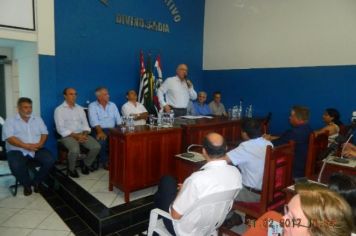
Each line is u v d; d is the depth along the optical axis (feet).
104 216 7.94
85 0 13.56
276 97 15.43
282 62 15.02
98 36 14.21
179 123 11.02
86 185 10.23
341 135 8.42
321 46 13.51
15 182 10.96
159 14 16.49
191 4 17.92
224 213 5.64
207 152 5.41
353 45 12.49
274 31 15.17
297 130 8.43
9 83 15.23
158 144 9.42
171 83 13.92
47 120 12.85
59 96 13.20
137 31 15.66
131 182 8.87
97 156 12.01
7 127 10.21
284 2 14.61
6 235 7.60
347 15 12.57
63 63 13.20
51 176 11.06
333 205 2.48
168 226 5.98
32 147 10.35
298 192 2.77
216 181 5.10
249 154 6.89
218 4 17.78
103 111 13.05
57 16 12.77
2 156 10.71
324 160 7.30
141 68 15.49
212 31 18.29
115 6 14.65
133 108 13.75
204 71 18.98
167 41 17.06
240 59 16.90
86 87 14.12
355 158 7.82
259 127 7.32
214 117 13.43
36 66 12.60
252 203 6.97
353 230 2.56
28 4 11.89
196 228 5.43
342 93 13.02
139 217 8.58
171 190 6.68
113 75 15.03
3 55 14.65
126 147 8.63
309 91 14.12
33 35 12.16
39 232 7.82
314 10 13.58
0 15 11.27
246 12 16.31
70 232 7.89
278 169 6.73
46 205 9.48
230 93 17.65
